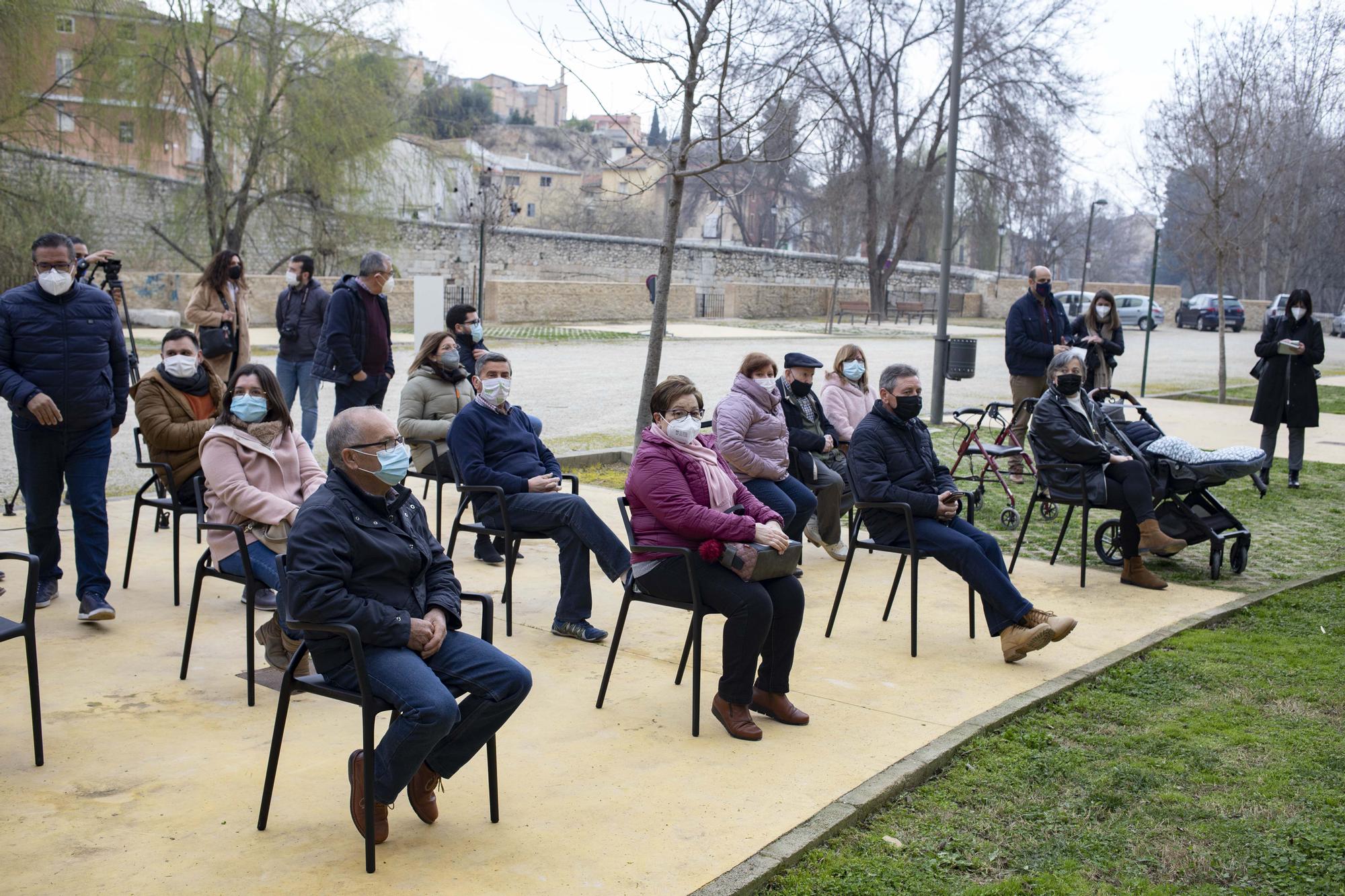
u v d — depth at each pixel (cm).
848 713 500
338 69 3122
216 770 419
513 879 346
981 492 980
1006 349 1141
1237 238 2022
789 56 1298
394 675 357
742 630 461
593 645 590
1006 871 366
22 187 2858
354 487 379
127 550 723
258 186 3241
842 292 5231
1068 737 480
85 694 492
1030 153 3962
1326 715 506
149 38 2934
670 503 482
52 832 367
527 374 2098
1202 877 361
